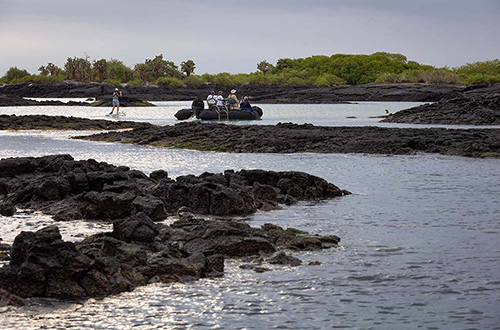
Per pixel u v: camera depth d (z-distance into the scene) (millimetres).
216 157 30188
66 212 15867
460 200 18266
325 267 11516
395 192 19844
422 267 11430
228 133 38500
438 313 9164
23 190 17812
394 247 12891
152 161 28359
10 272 10016
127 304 9641
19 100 113375
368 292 10109
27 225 15023
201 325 8805
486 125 50875
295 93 145875
